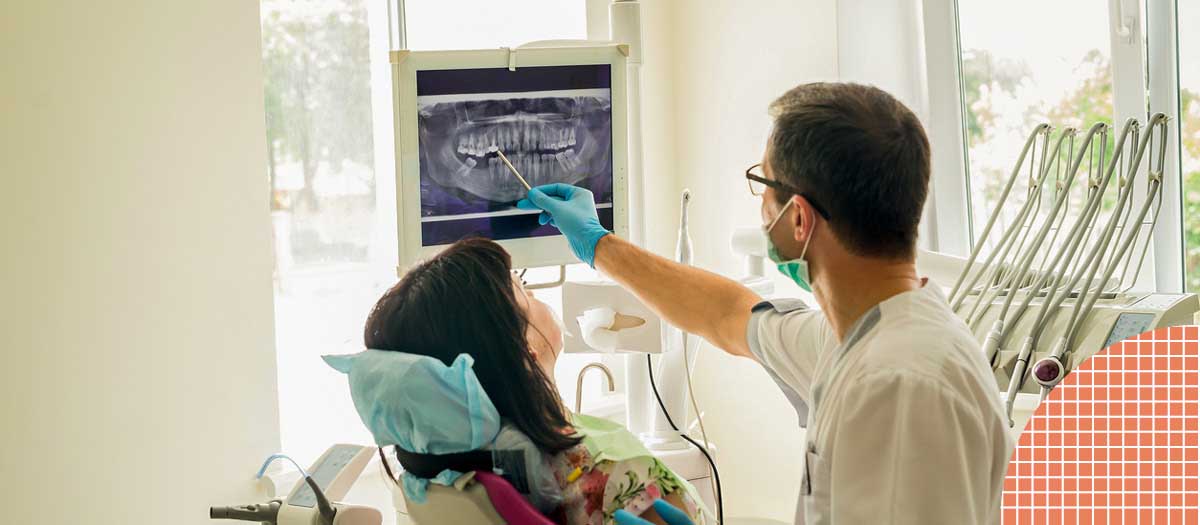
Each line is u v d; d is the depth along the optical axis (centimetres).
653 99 298
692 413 312
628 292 202
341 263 256
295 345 248
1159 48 237
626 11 204
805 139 115
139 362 203
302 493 163
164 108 205
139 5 201
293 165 245
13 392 187
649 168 298
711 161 298
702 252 304
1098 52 247
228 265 216
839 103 115
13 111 185
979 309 198
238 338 218
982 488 109
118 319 200
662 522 141
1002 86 264
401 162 182
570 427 144
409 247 184
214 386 215
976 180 272
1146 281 245
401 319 142
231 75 215
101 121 196
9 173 185
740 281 222
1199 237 241
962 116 270
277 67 241
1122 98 242
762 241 225
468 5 273
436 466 138
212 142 212
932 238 272
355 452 171
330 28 250
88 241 195
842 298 119
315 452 250
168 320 207
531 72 189
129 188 200
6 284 186
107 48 197
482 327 140
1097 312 182
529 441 138
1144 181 241
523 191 190
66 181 192
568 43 193
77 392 195
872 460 109
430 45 269
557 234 194
